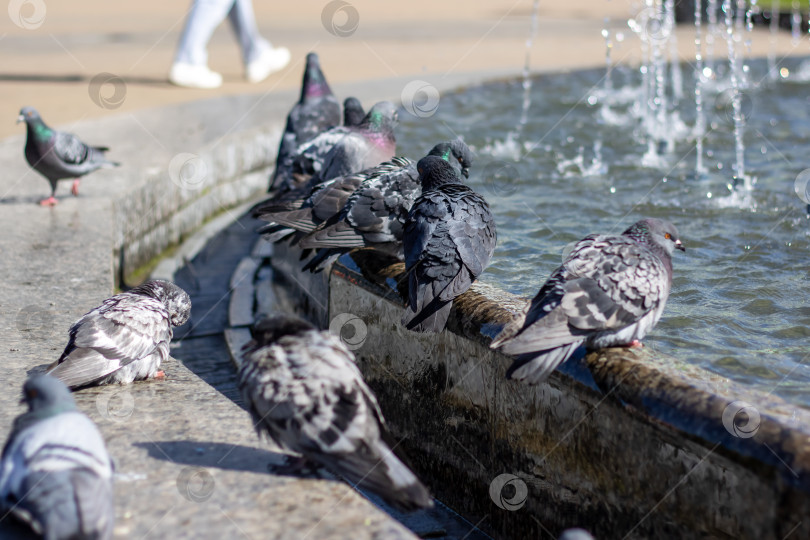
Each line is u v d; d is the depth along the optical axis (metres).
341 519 2.93
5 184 7.79
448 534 4.15
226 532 2.84
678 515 3.12
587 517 3.54
